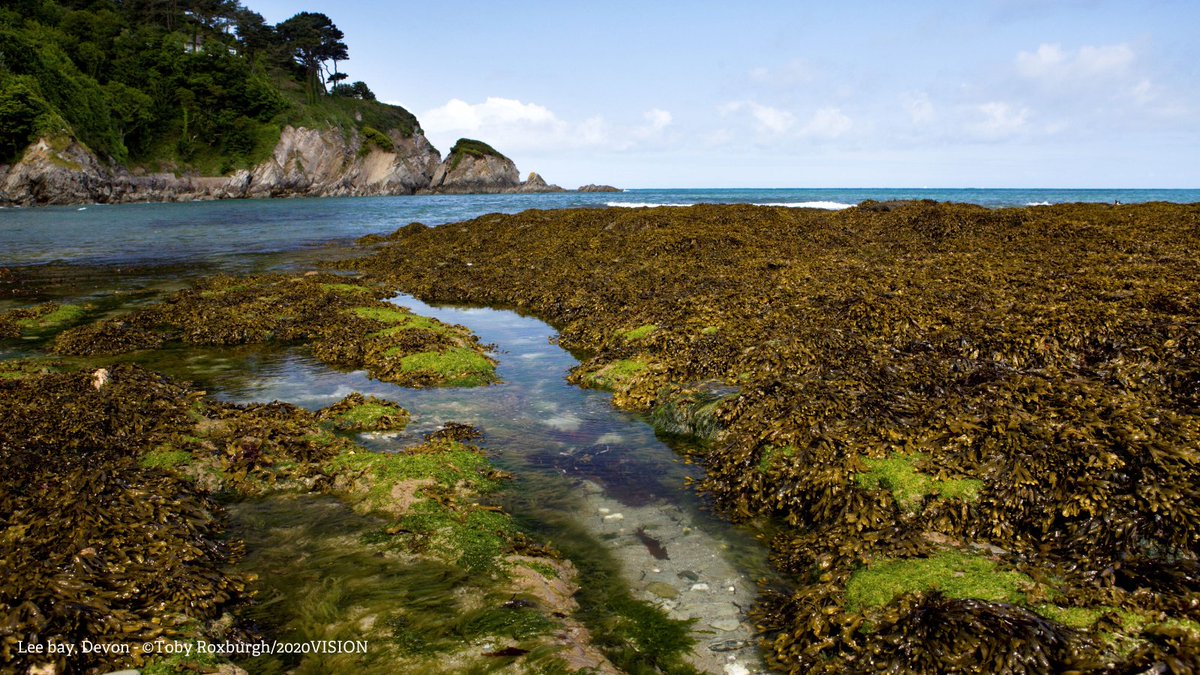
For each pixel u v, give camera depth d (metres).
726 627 5.44
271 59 139.88
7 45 82.56
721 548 6.70
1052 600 5.00
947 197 107.25
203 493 7.34
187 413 9.48
